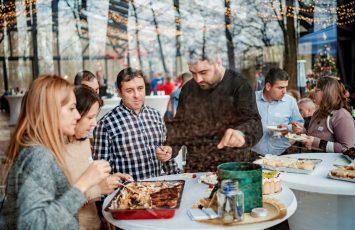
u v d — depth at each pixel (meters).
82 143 1.70
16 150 1.31
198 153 2.13
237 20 4.79
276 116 2.93
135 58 7.41
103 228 1.74
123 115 2.25
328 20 5.64
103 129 2.23
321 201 2.14
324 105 2.63
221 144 1.88
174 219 1.41
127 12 7.99
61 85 1.36
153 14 7.03
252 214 1.41
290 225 2.29
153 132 2.28
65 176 1.35
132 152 2.23
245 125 1.97
